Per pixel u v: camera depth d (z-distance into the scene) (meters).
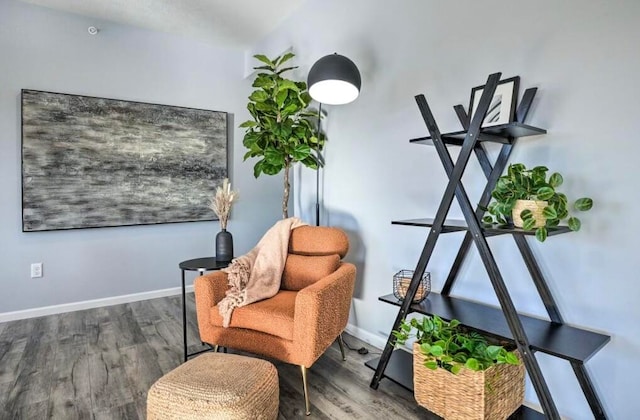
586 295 1.50
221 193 2.49
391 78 2.31
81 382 2.00
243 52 3.93
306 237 2.40
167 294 3.63
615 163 1.41
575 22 1.50
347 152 2.68
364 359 2.29
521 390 1.63
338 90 2.31
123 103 3.28
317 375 2.10
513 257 1.74
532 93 1.62
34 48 2.93
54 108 3.00
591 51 1.46
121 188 3.31
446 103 2.00
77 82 3.10
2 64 2.82
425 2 2.09
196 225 3.77
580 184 1.50
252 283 2.14
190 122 3.63
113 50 3.25
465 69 1.90
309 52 2.98
